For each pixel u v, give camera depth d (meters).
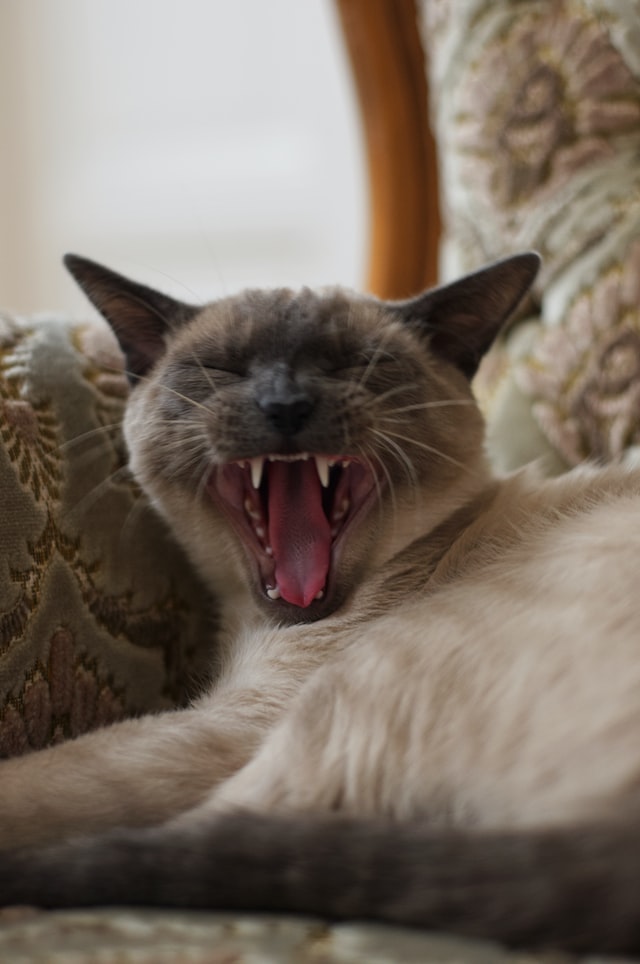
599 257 1.75
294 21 3.24
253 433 1.34
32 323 1.54
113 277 1.51
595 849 0.78
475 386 1.89
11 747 1.23
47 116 3.48
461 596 1.20
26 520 1.29
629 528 1.21
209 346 1.46
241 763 1.20
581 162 1.80
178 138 3.40
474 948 0.78
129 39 3.39
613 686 0.94
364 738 1.05
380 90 2.21
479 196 1.88
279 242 3.32
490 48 1.85
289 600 1.42
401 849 0.86
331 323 1.44
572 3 1.80
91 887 0.92
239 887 0.88
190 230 3.39
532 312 1.87
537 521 1.38
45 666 1.29
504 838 0.83
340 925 0.85
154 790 1.15
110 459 1.50
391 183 2.23
